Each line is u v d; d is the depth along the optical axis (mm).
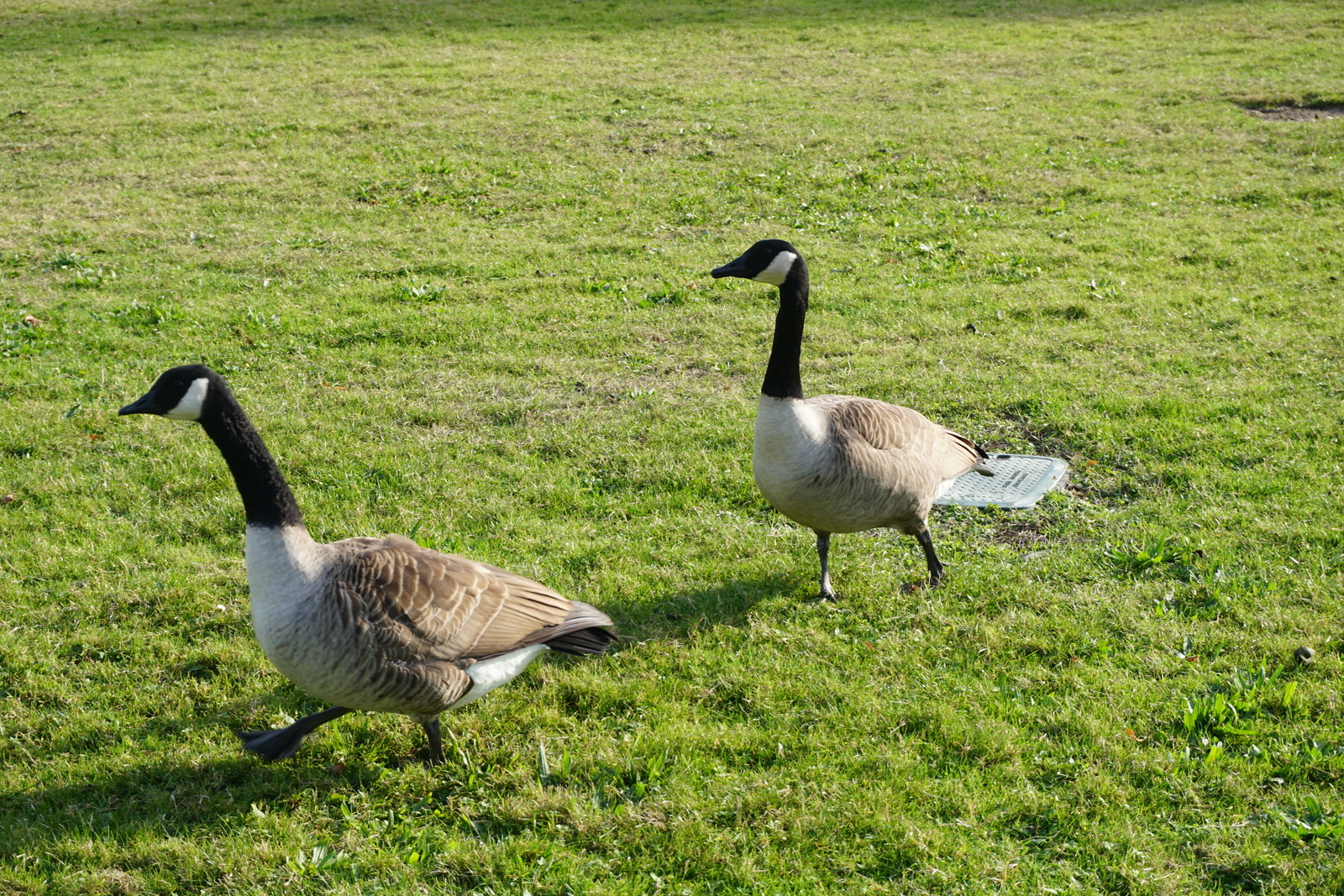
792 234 13836
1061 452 8281
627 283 12141
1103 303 11375
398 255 13117
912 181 15672
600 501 7512
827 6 29781
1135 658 5570
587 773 4797
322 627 4340
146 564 6617
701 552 6816
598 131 18266
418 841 4441
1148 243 13211
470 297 11789
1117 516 7133
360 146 17531
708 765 4855
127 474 7820
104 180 15969
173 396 4344
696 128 18297
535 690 5473
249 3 29875
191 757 4941
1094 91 20562
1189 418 8570
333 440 8414
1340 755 4746
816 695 5363
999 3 29688
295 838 4457
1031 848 4371
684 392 9375
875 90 20984
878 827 4438
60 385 9320
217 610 6121
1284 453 7855
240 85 21266
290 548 4414
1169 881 4125
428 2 30312
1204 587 6176
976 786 4684
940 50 24594
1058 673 5461
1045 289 11805
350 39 25562
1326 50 22891
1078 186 15305
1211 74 21406
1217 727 4973
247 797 4730
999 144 17281
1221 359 9750
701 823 4445
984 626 5844
